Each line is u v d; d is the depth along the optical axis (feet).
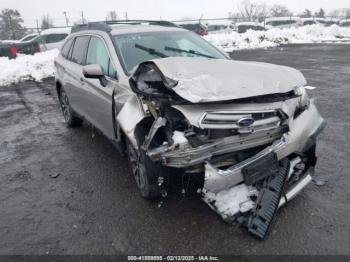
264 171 9.44
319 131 10.90
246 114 9.25
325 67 38.06
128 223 10.25
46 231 10.24
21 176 14.25
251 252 8.71
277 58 48.24
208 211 10.48
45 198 12.23
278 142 9.79
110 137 13.79
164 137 9.70
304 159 10.91
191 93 8.98
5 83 39.45
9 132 20.74
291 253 8.58
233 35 73.41
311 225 9.57
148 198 11.03
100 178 13.39
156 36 14.61
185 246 9.10
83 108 16.80
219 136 9.15
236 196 9.59
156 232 9.73
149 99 10.00
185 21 85.87
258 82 9.70
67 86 18.44
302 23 97.30
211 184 8.96
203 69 10.07
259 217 9.16
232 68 10.48
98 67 12.44
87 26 17.24
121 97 11.55
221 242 9.13
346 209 10.26
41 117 23.73
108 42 13.89
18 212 11.44
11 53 52.70
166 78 9.48
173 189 11.55
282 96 10.12
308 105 11.07
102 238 9.70
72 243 9.59
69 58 18.66
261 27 92.22
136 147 10.24
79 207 11.39
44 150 17.03
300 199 10.84
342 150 14.56
